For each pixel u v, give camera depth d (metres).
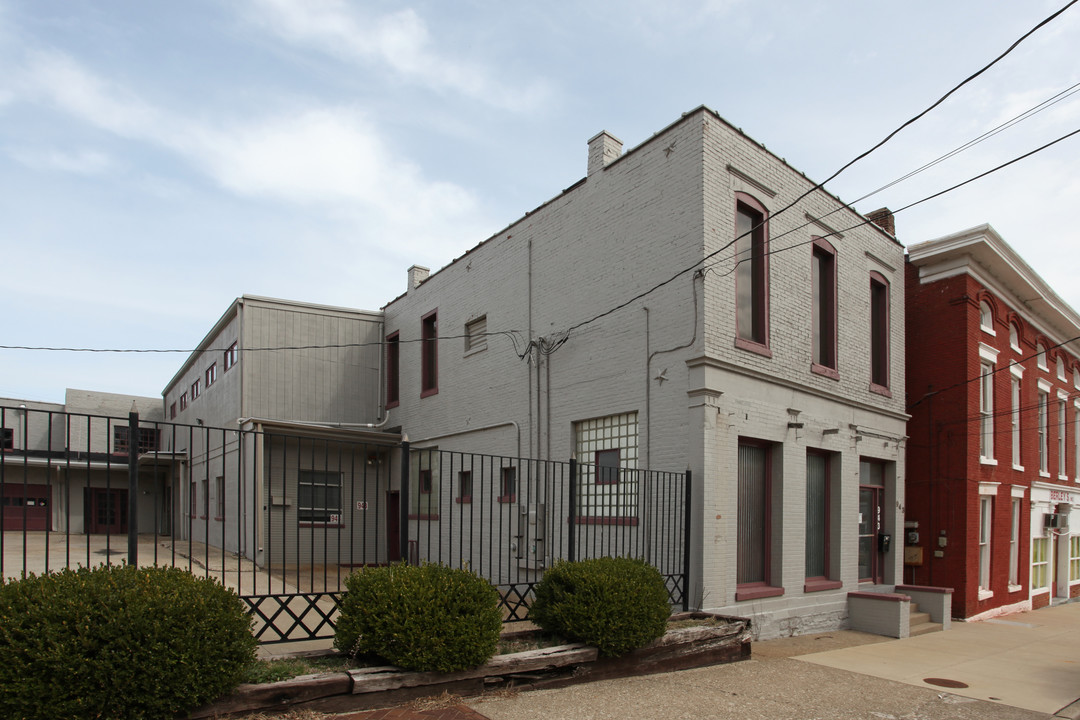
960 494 14.86
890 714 7.06
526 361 13.84
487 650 6.59
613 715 6.34
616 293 11.92
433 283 17.48
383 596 6.40
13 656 4.54
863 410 13.75
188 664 5.00
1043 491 19.22
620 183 12.10
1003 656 10.59
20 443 29.69
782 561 11.34
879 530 14.42
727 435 10.48
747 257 11.60
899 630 11.94
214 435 20.12
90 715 4.64
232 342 18.91
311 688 5.70
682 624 8.91
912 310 16.11
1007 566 16.61
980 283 16.05
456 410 16.03
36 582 5.00
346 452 17.67
